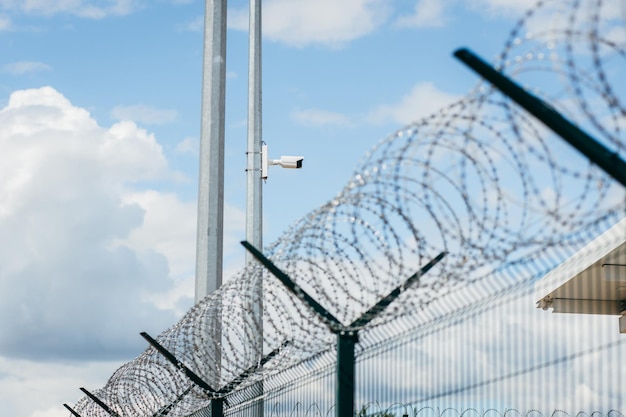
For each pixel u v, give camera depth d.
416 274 9.02
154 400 16.77
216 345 15.16
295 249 10.63
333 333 10.27
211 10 21.23
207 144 20.61
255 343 12.98
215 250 20.09
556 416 7.66
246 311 13.05
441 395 8.20
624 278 13.62
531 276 7.25
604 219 6.59
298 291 10.36
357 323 9.77
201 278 19.95
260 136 21.28
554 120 6.55
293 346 11.34
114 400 19.55
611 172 6.42
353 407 9.88
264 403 12.52
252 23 21.91
